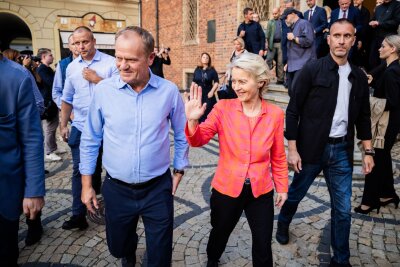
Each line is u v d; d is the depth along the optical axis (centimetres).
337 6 927
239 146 199
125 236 210
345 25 224
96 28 1520
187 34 1252
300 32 542
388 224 328
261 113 199
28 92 175
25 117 175
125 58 172
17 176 176
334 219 253
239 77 189
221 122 205
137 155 190
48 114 531
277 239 296
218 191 209
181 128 212
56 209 369
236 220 216
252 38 698
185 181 448
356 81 237
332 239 255
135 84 186
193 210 362
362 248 288
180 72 1310
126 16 1580
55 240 303
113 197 199
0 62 168
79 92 306
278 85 728
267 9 855
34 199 181
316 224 329
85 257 277
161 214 199
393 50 326
